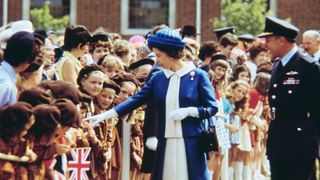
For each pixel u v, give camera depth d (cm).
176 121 1605
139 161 1891
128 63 2316
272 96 1712
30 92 1359
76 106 1438
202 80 1620
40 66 1444
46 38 1784
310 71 1684
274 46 1711
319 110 1691
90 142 1603
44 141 1316
